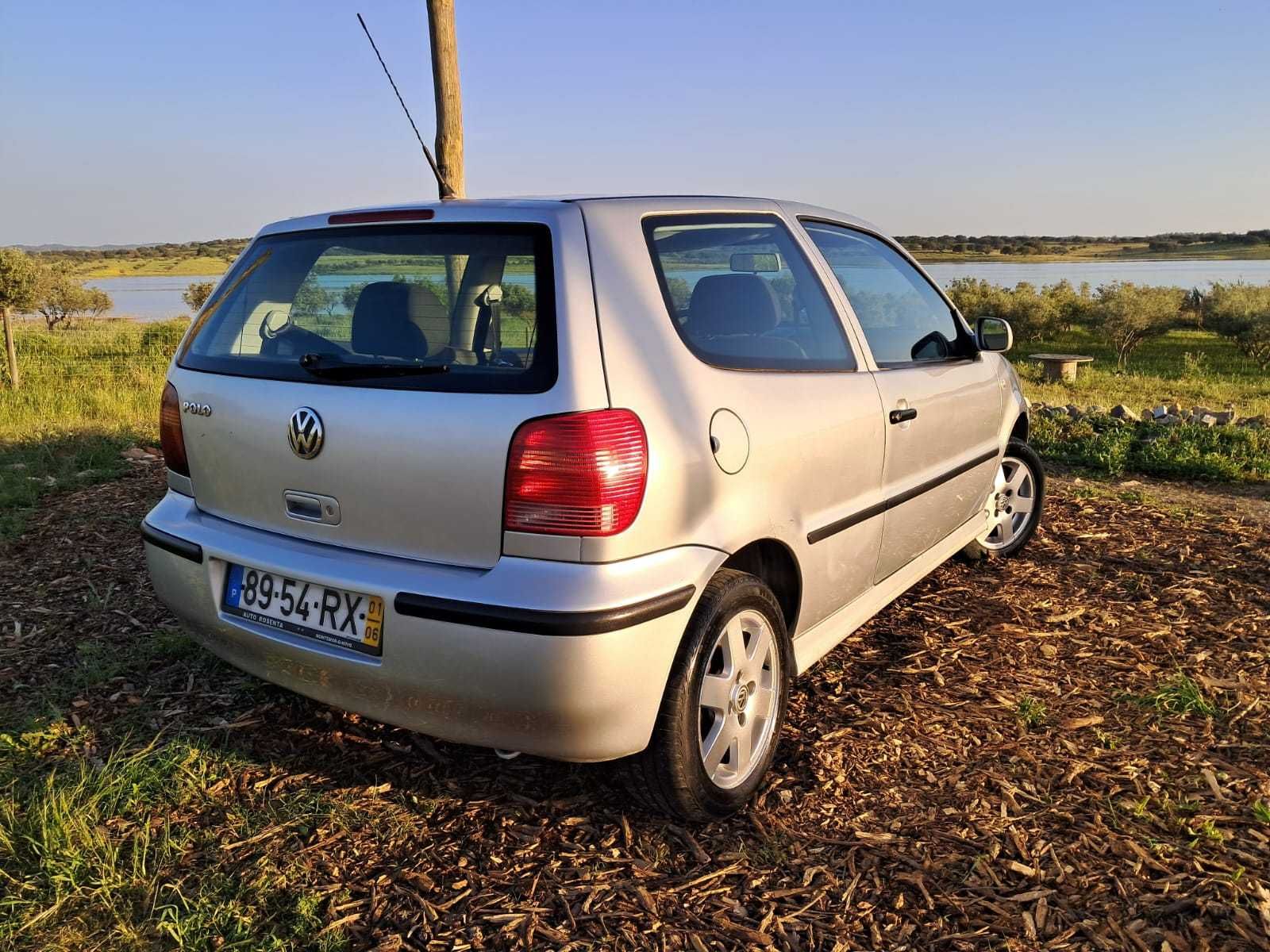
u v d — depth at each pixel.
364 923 2.23
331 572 2.42
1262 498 6.59
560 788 2.81
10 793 2.76
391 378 2.38
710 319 2.68
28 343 20.64
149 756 2.95
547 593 2.15
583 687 2.16
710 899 2.32
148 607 4.26
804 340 3.08
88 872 2.40
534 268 2.35
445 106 6.19
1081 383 17.00
